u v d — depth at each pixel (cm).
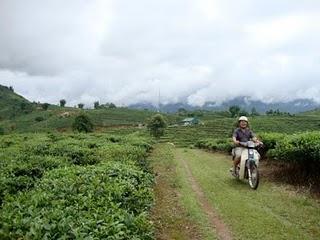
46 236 591
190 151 3519
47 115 17588
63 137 3328
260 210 1091
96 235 627
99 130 12212
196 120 15288
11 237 588
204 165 2095
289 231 916
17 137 3544
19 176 1143
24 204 764
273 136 2002
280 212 1078
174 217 1040
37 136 3662
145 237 700
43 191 886
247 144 1500
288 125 12706
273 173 1688
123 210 758
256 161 1429
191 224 980
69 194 860
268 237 882
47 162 1380
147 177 1200
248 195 1288
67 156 1694
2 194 1012
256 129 11875
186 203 1168
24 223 636
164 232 927
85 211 741
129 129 12281
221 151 3275
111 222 677
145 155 2089
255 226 952
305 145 1375
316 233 910
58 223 637
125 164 1311
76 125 8300
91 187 908
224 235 904
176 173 1766
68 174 1072
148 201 930
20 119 17588
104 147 2141
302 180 1423
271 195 1279
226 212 1076
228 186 1445
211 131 11062
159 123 8044
